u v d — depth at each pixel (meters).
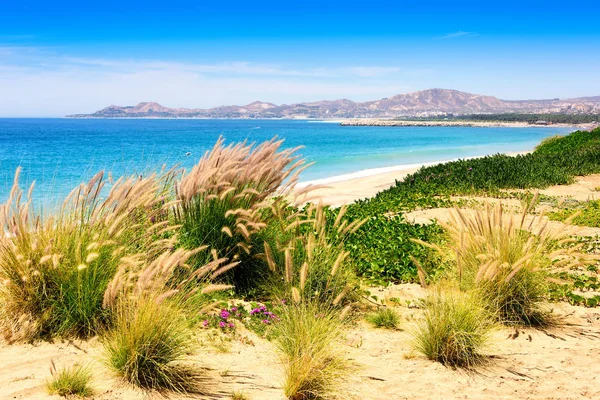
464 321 4.82
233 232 6.23
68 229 5.03
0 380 3.86
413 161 38.16
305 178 25.83
